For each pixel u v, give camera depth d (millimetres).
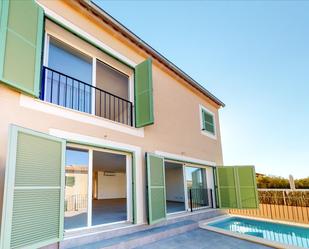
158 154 7316
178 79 9438
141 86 6805
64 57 5855
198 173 10070
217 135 11898
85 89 6152
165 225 6734
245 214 10188
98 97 8055
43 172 3826
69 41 5824
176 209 8953
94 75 6336
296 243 6746
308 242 6848
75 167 5305
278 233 7902
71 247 4316
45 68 4879
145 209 6270
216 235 6293
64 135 4777
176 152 8320
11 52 3910
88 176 5352
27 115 4246
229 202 9859
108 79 7777
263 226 8773
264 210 9898
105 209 8391
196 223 7273
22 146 3566
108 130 5789
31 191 3568
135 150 6473
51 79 5453
